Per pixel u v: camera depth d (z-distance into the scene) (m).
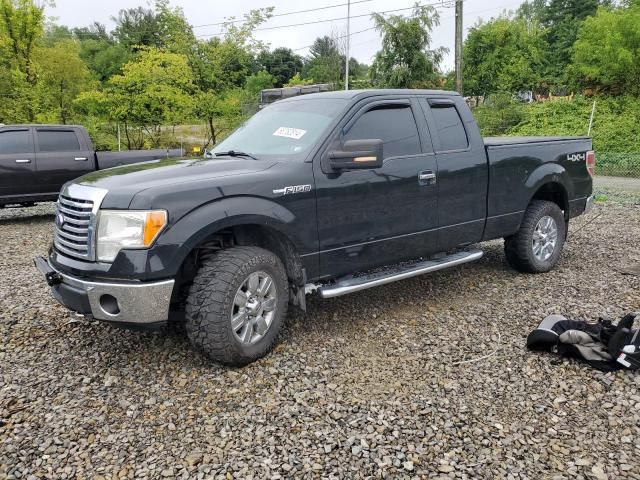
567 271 5.94
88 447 2.80
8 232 8.92
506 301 4.99
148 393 3.34
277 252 4.05
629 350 3.55
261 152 4.26
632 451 2.74
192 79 19.83
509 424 2.99
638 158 18.78
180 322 4.48
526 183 5.51
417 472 2.59
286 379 3.51
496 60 35.81
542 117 25.59
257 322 3.71
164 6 20.14
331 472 2.59
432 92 4.93
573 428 2.94
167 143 22.30
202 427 2.97
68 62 23.44
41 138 10.01
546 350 3.90
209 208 3.44
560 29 45.00
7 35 21.36
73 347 4.02
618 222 8.87
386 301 5.04
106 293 3.30
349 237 4.19
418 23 25.11
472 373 3.60
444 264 4.88
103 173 3.93
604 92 27.78
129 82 19.30
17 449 2.77
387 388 3.40
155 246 3.25
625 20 26.08
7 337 4.20
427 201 4.66
